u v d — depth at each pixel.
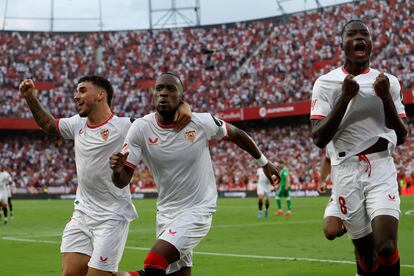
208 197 5.94
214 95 51.12
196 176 5.87
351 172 5.98
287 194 22.28
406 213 21.94
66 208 31.05
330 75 5.99
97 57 56.25
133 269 9.89
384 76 5.44
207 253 11.55
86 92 6.30
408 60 43.28
